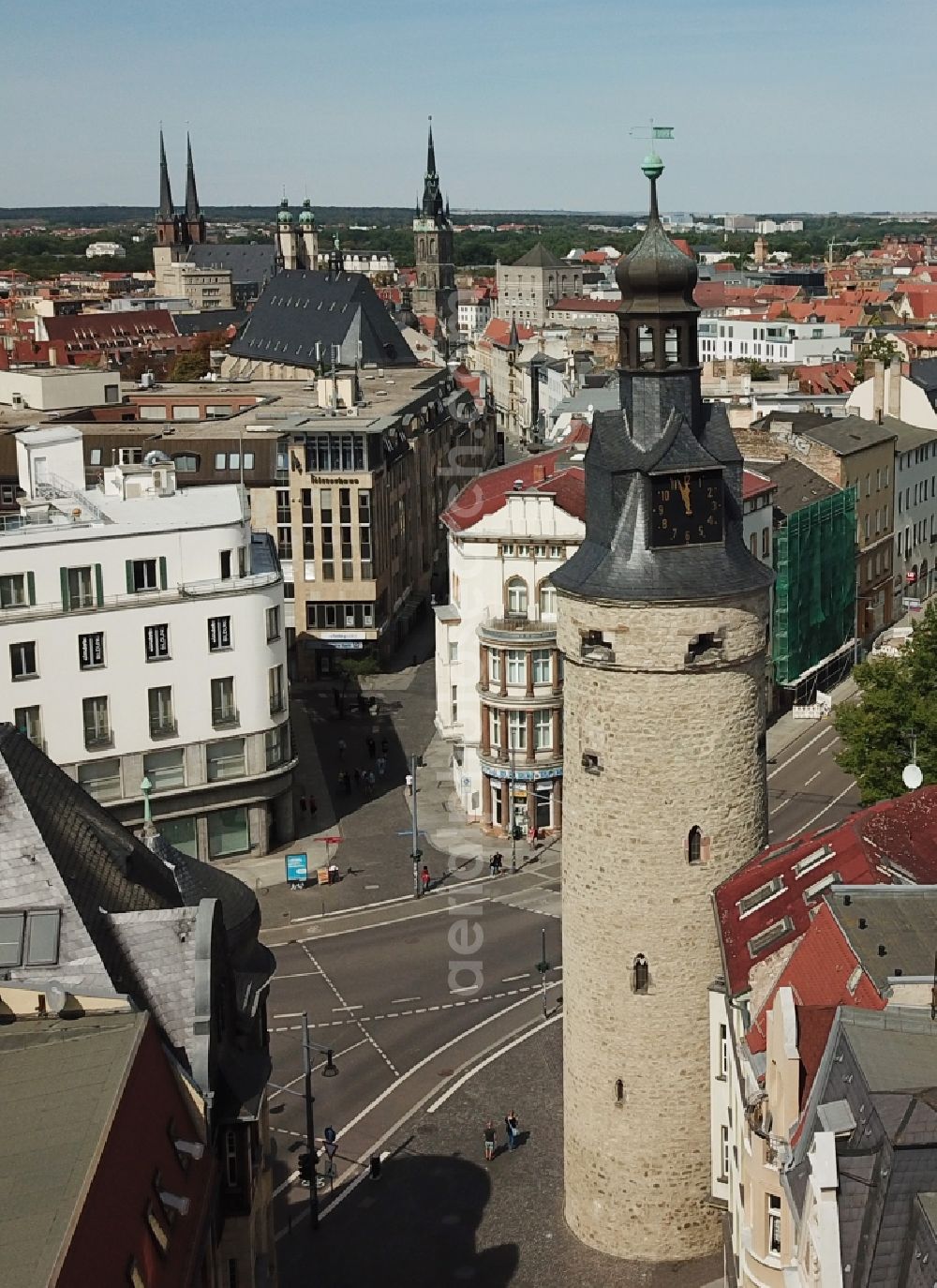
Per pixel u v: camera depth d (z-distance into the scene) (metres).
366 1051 81.44
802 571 140.62
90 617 99.88
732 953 57.25
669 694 57.38
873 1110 38.03
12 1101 41.50
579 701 59.28
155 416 189.38
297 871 102.88
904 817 63.59
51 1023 45.78
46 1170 37.84
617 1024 60.47
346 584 151.25
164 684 103.00
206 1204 45.06
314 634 152.25
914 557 181.88
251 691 106.12
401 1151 71.88
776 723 137.75
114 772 102.31
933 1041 42.44
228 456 152.00
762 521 134.12
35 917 47.06
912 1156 35.38
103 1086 41.50
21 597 97.94
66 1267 34.19
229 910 60.47
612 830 59.03
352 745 132.00
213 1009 48.47
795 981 53.25
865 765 90.69
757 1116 50.03
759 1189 49.66
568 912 61.72
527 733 109.06
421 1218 66.38
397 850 109.38
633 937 59.56
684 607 56.28
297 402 188.00
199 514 104.50
